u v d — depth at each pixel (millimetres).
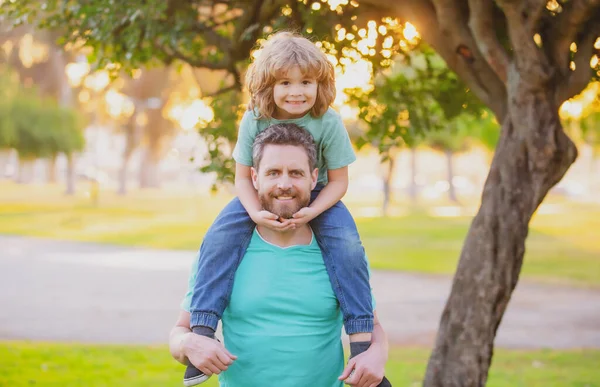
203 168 5195
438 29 4344
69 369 7906
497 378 7844
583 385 7512
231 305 2312
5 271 17406
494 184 4211
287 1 4555
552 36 4062
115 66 5137
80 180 86500
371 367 2256
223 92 5367
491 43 4133
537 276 17047
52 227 30641
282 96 2361
